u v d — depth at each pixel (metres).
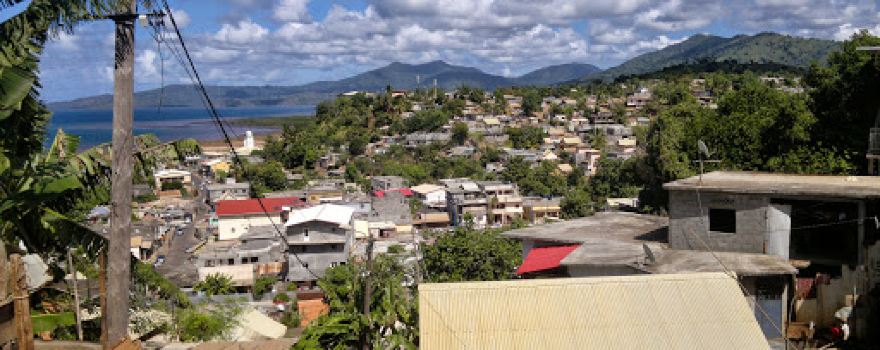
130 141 9.50
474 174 112.69
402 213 80.00
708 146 30.44
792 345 13.38
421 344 10.59
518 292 11.38
